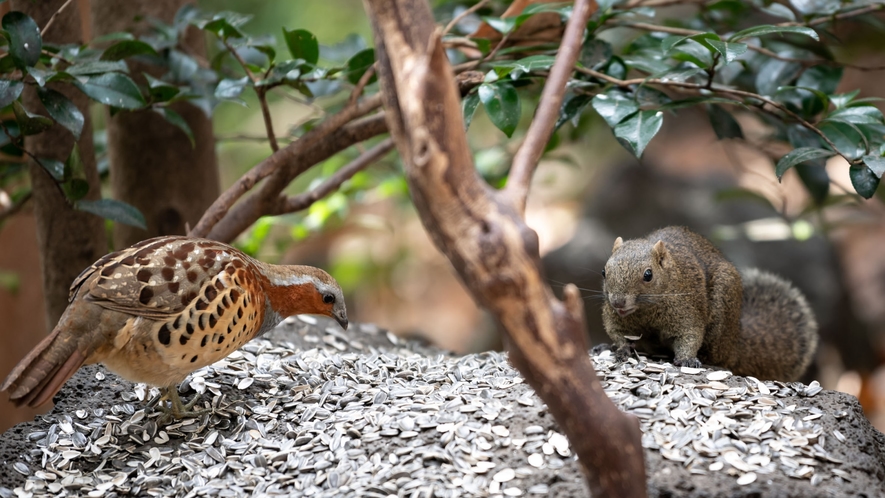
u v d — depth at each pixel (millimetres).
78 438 3420
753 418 3203
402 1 2434
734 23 5047
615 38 6453
